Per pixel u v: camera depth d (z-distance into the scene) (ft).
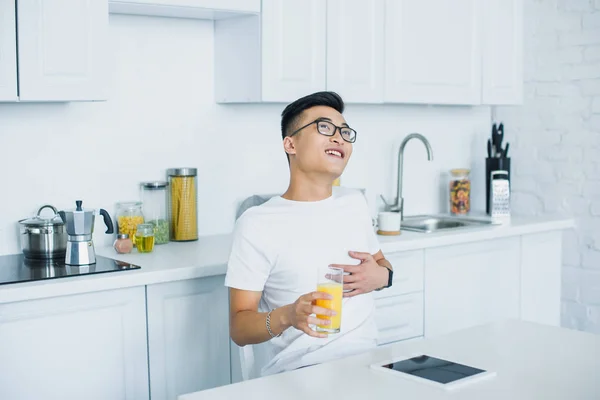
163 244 9.75
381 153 12.32
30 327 7.25
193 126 10.28
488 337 6.07
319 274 5.55
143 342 7.99
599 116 12.25
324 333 5.45
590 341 5.93
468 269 10.92
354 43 10.36
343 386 4.86
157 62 9.91
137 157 9.83
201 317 8.43
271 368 6.42
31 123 8.99
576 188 12.66
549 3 12.85
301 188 6.69
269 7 9.48
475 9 11.81
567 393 4.73
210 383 8.57
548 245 12.14
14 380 7.20
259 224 6.47
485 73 12.04
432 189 13.09
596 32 12.20
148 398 8.07
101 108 9.50
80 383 7.59
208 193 10.49
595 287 12.48
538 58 13.08
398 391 4.75
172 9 9.10
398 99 10.93
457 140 13.38
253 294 6.43
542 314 12.16
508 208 11.87
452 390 4.77
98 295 7.63
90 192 9.49
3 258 8.64
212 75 10.39
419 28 11.10
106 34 8.31
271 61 9.56
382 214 10.46
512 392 4.74
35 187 9.07
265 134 10.96
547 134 13.03
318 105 6.61
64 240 8.57
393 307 9.98
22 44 7.78
